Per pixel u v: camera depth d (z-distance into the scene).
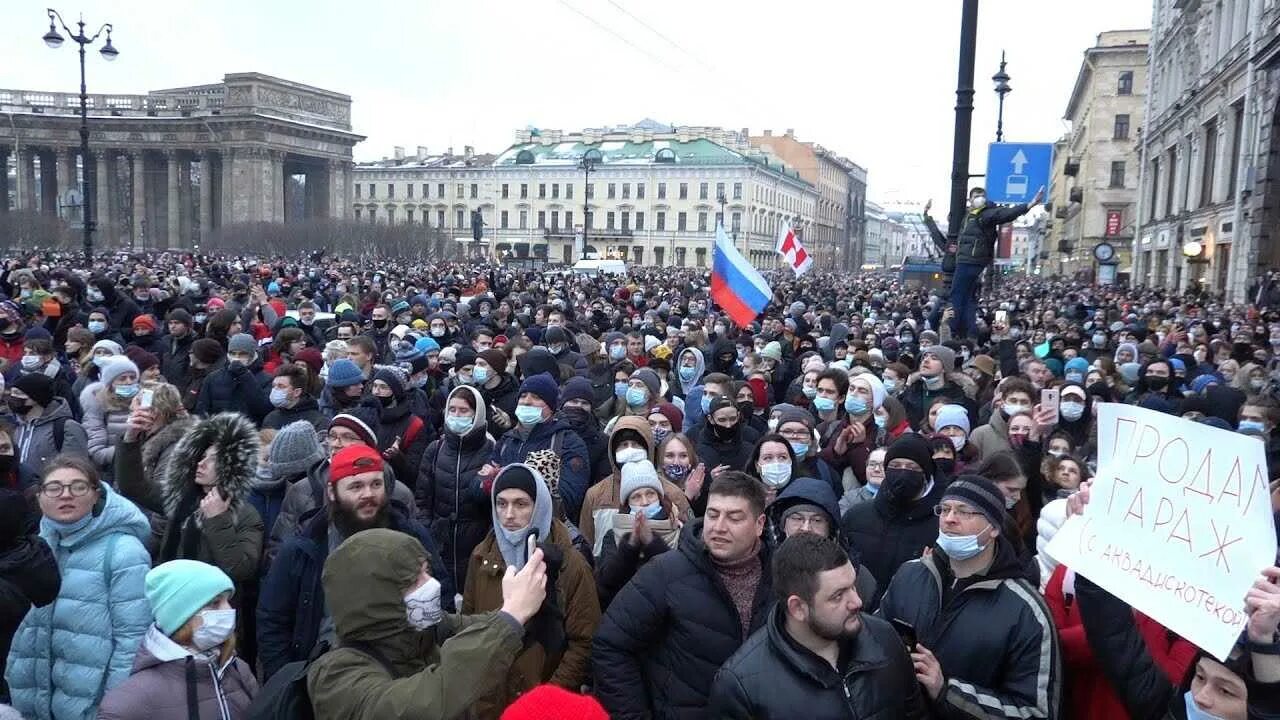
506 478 4.20
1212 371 12.44
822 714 2.90
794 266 20.05
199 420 5.46
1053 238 106.06
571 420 6.67
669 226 107.62
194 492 4.79
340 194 99.38
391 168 120.25
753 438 7.07
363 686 2.71
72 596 3.95
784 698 2.94
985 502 3.32
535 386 5.95
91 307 13.07
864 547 4.84
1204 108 43.25
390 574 2.81
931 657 3.19
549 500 4.24
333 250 80.38
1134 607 2.85
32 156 93.75
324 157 96.25
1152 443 2.99
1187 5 46.50
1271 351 15.89
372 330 13.34
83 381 8.42
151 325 10.95
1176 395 10.16
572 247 111.81
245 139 88.44
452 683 2.67
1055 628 3.25
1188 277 45.38
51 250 66.06
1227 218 37.72
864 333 14.88
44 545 3.73
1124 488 3.04
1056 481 5.46
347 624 2.82
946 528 3.36
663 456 5.70
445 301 18.98
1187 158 47.69
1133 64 72.81
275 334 11.89
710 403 6.73
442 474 5.75
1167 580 2.80
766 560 3.74
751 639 3.15
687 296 29.86
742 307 12.25
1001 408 7.24
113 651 3.96
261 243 79.12
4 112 90.38
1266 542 2.58
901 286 48.09
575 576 4.19
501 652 2.78
